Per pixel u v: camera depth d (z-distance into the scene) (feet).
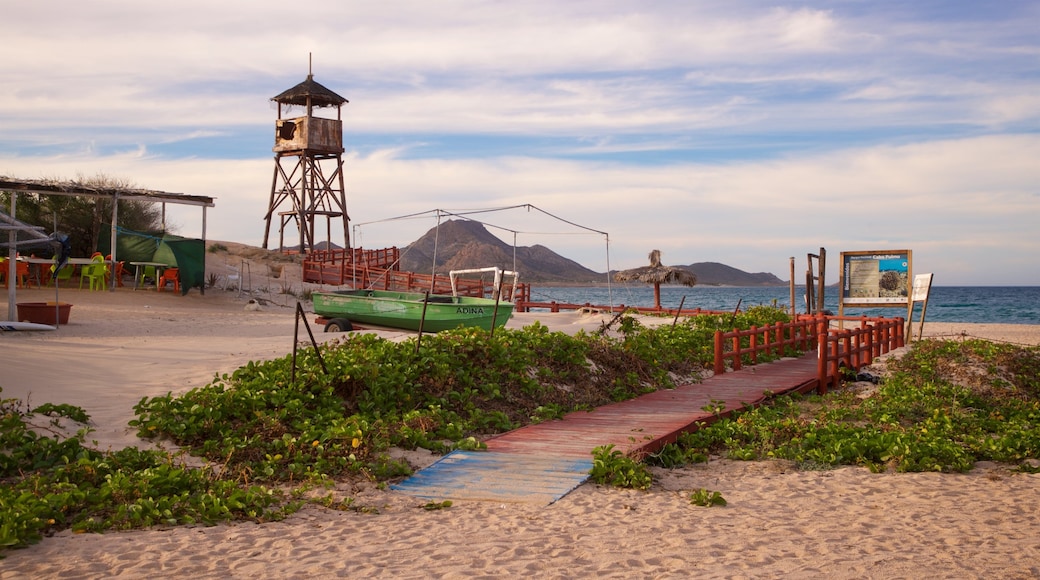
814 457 36.40
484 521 25.86
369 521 25.81
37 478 27.27
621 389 51.13
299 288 145.89
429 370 44.96
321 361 41.39
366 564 21.31
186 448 33.76
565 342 53.01
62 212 134.00
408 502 28.35
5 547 21.84
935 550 23.11
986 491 30.96
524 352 49.11
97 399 41.93
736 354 62.95
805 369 63.57
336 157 197.57
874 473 34.01
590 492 29.81
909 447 35.94
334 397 40.65
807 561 21.98
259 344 66.23
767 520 26.48
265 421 36.24
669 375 57.67
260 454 33.37
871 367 69.92
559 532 24.63
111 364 52.60
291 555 22.04
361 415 39.04
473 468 32.48
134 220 151.02
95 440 33.78
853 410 50.80
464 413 42.34
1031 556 22.49
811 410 51.42
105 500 26.08
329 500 27.66
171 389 45.11
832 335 61.67
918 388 59.06
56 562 20.89
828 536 24.53
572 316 117.91
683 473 34.09
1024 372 69.00
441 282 142.92
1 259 107.55
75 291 111.34
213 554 21.91
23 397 40.37
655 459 35.68
